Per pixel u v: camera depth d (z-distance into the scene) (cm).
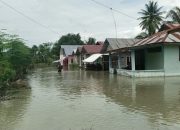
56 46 10362
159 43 2858
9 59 2688
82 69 5559
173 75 2938
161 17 5716
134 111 1259
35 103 1542
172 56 2944
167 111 1239
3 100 1666
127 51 3531
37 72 4734
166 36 2922
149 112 1230
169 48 2936
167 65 2930
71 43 10619
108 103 1478
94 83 2542
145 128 979
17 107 1437
